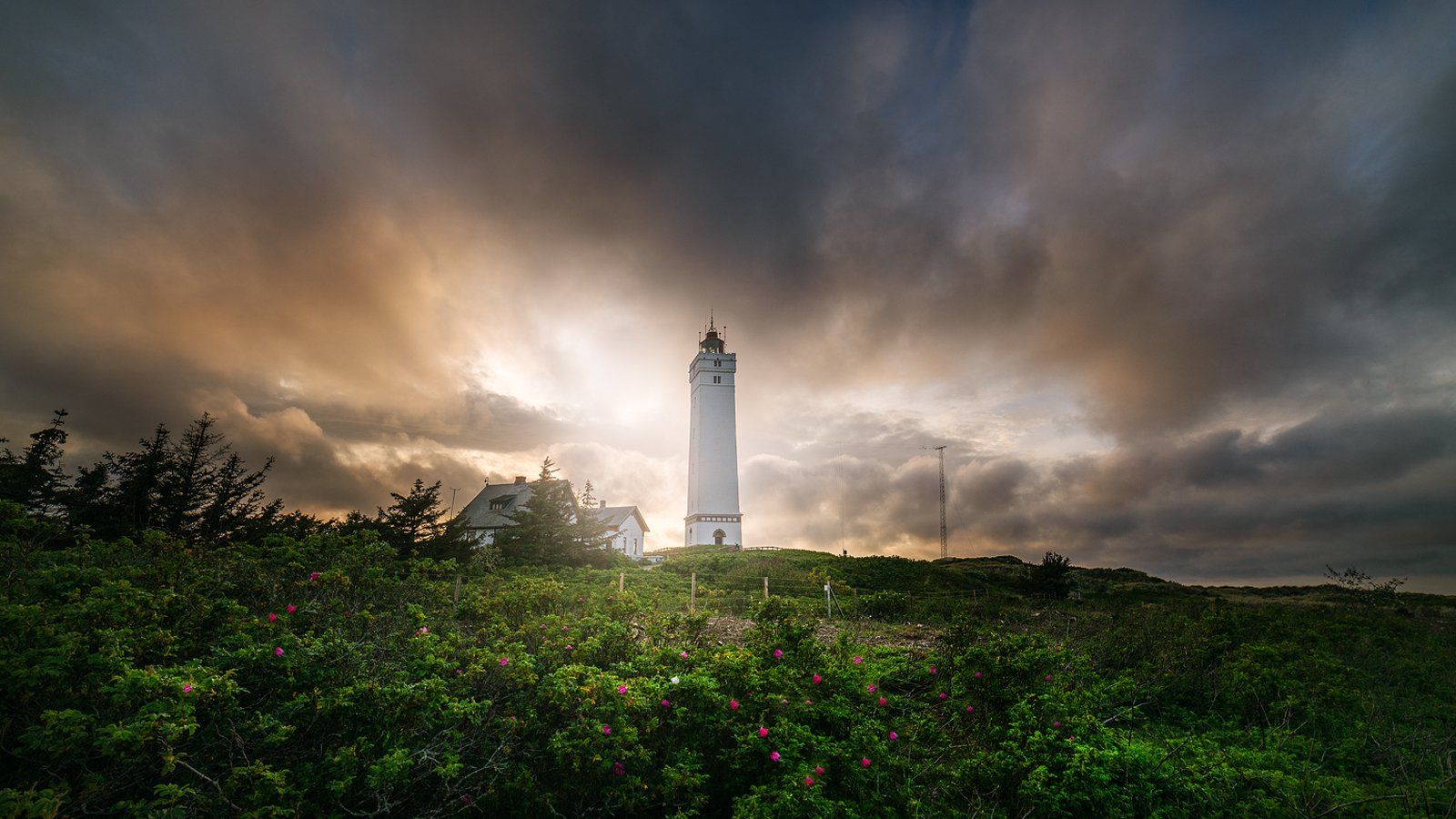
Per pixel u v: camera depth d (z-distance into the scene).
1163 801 5.18
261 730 4.04
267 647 4.56
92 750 3.66
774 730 5.11
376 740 4.26
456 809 4.23
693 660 6.16
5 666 3.49
